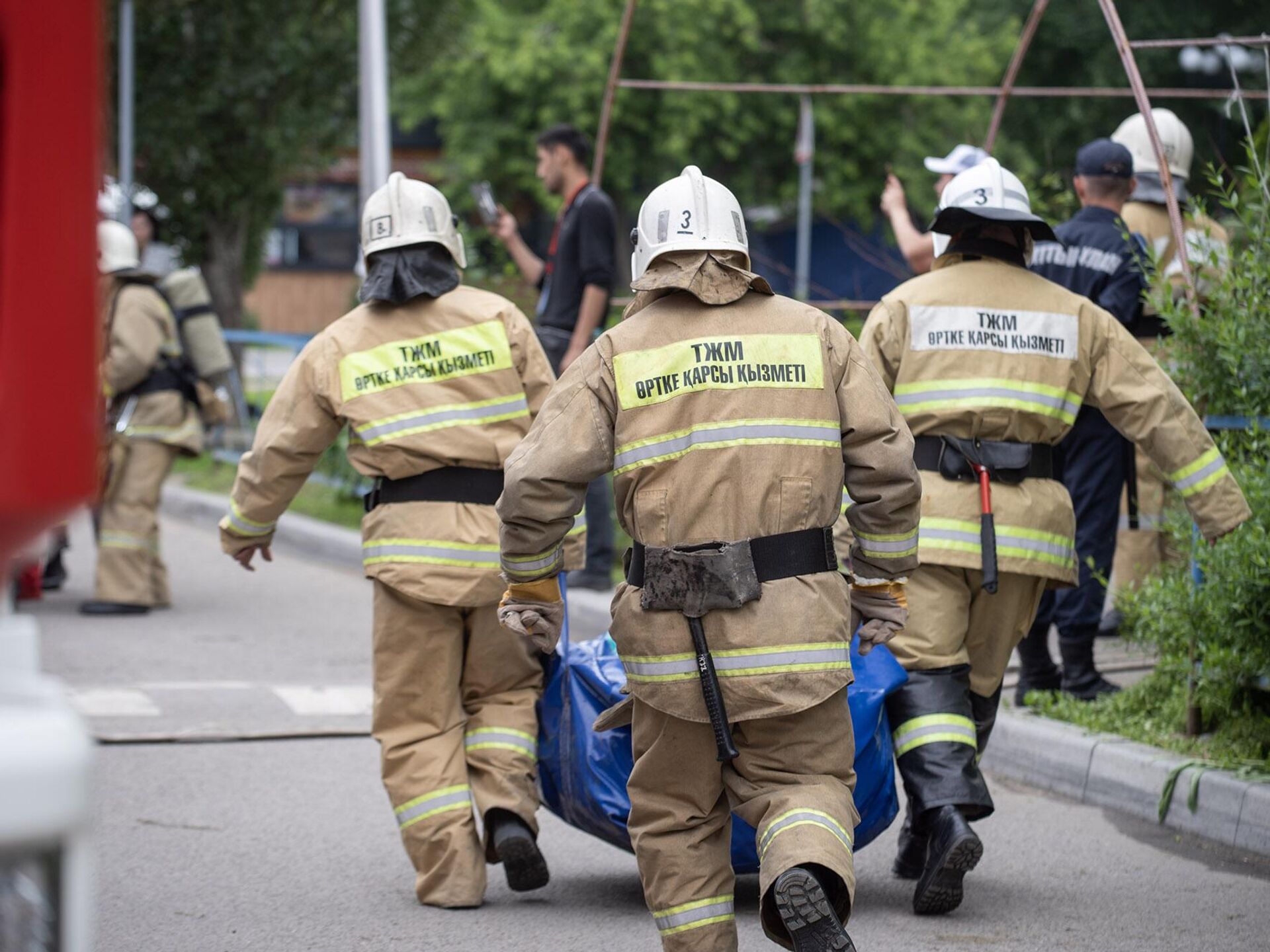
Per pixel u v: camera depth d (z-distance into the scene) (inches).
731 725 279.7
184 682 627.8
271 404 379.9
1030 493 374.6
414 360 375.2
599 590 768.9
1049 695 525.3
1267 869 404.5
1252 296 450.9
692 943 283.9
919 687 366.6
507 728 378.9
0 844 97.5
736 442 279.0
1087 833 437.4
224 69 1888.5
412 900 378.3
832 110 2470.5
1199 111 1494.8
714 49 2475.4
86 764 99.8
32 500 94.1
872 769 354.9
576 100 2463.1
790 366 285.1
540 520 283.3
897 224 648.4
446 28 2031.3
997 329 375.2
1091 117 1582.2
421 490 373.7
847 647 283.6
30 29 94.2
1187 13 1523.1
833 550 286.5
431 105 2689.5
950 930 352.2
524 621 297.0
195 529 1147.9
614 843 370.9
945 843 346.3
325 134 1979.6
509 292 1047.0
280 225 3954.2
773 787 282.2
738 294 288.2
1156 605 461.7
